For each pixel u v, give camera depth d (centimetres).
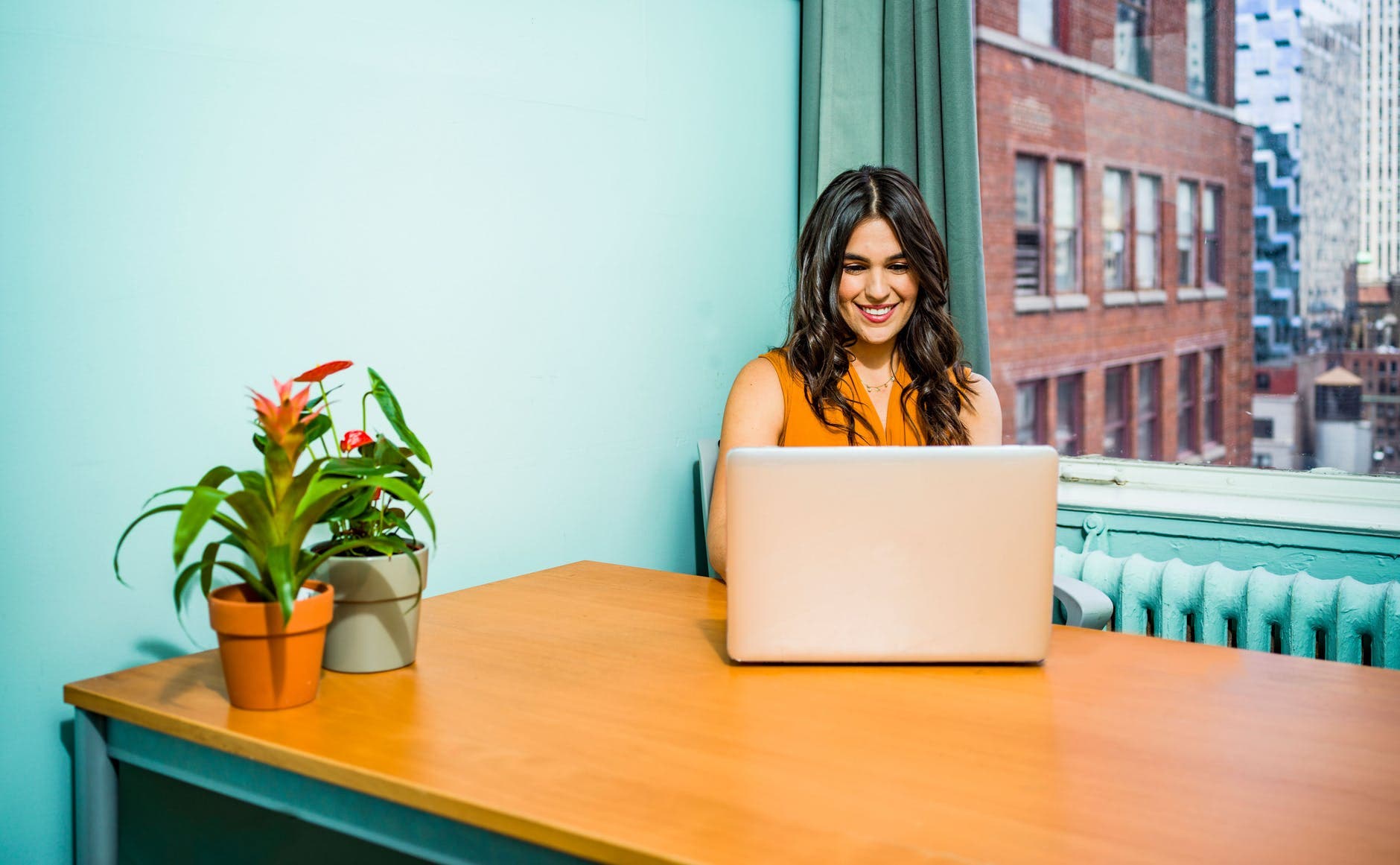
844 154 230
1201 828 80
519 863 84
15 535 114
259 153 133
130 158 121
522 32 169
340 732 100
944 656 117
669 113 201
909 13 221
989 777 90
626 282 193
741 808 83
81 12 116
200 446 129
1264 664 122
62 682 119
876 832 79
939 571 115
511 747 96
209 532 131
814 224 172
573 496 184
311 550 118
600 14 184
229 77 130
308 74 138
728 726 101
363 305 147
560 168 177
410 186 152
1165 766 92
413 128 152
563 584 158
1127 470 225
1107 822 81
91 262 118
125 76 120
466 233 161
